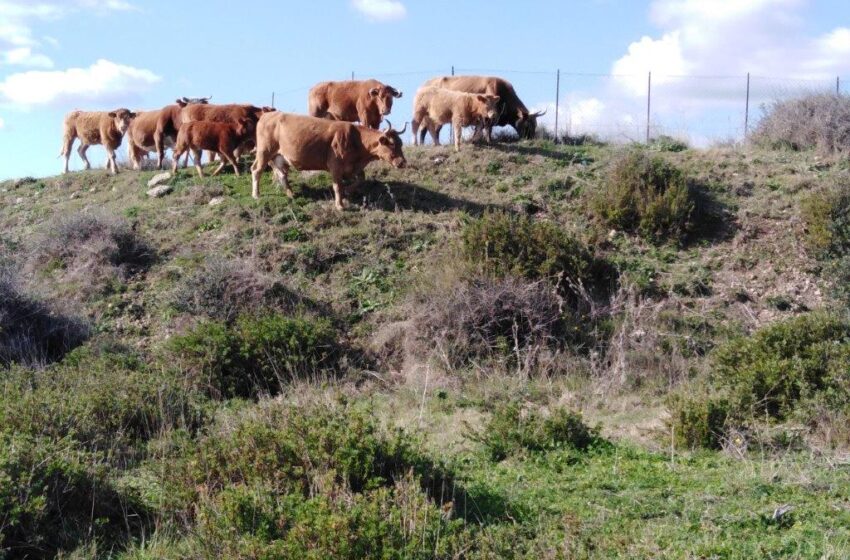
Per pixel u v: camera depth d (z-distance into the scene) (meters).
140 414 9.25
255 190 16.72
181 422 9.19
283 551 5.41
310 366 12.20
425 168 17.78
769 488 6.98
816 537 6.02
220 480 6.75
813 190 16.31
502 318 12.66
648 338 12.66
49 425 8.23
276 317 12.68
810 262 14.62
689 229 15.50
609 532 6.21
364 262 14.79
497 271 13.48
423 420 9.89
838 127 19.19
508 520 6.53
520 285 13.12
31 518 6.16
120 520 6.74
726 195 16.56
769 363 9.80
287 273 14.59
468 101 18.50
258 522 5.84
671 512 6.57
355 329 13.38
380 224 15.62
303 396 10.57
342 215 15.87
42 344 13.21
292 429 7.02
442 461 7.32
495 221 14.37
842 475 7.32
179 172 18.83
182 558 5.80
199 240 15.79
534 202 16.34
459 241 14.57
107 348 12.80
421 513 5.79
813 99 20.03
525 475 7.66
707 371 11.47
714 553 5.75
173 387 9.98
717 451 8.41
